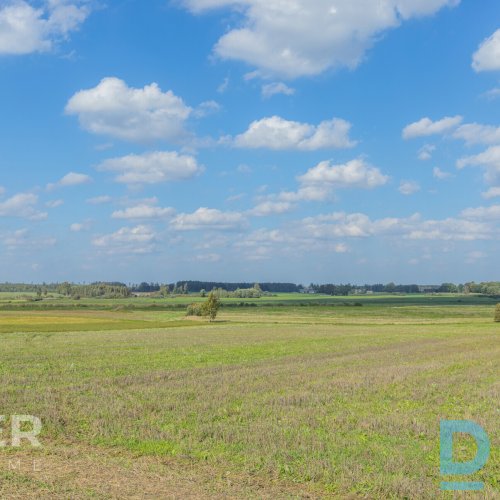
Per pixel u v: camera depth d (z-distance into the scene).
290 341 55.25
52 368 33.38
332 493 11.98
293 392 23.95
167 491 11.98
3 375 29.77
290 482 12.59
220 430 16.81
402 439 15.84
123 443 15.83
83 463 14.03
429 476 12.80
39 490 11.92
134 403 21.36
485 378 28.30
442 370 31.73
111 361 37.31
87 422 18.38
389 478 12.45
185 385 26.19
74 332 71.69
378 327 83.25
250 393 23.70
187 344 51.72
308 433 16.45
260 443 15.38
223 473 13.22
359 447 14.88
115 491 11.95
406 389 24.70
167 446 15.41
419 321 102.50
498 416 18.86
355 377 28.55
